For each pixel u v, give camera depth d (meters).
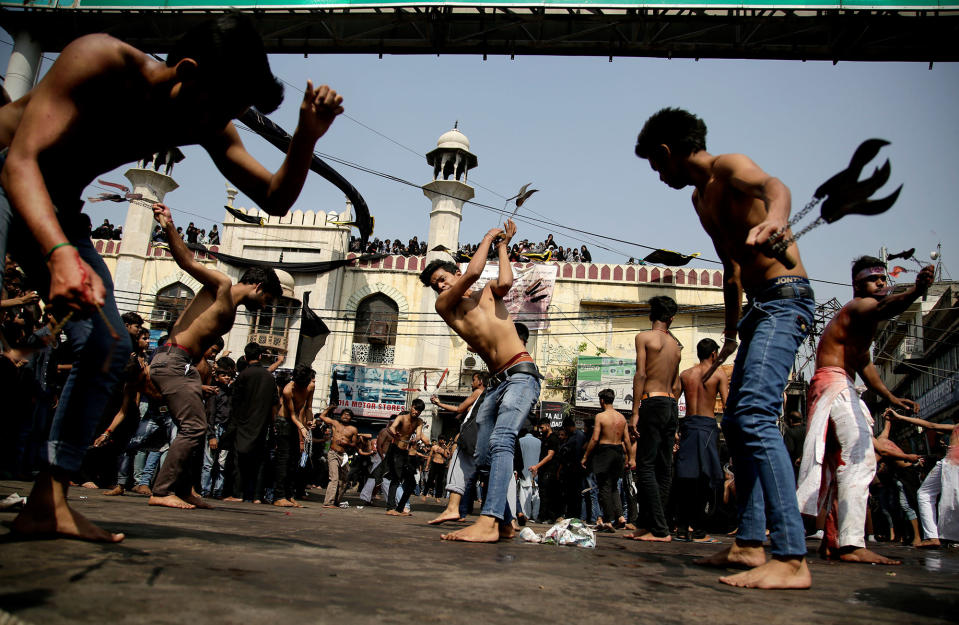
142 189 24.12
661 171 2.88
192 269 4.51
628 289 22.92
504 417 3.59
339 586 1.54
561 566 2.38
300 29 12.62
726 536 7.18
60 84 1.74
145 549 1.84
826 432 3.69
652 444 4.80
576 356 22.48
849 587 2.23
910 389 27.34
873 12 10.88
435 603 1.45
